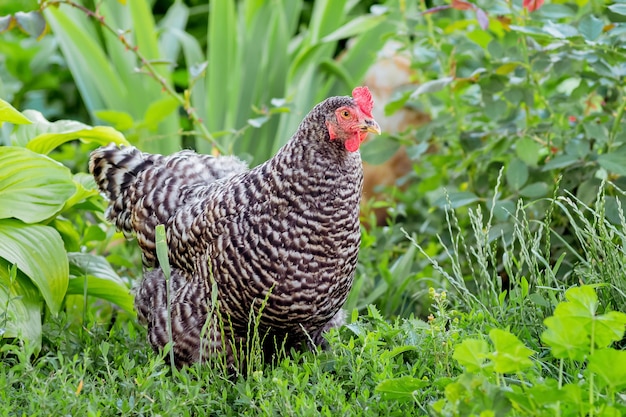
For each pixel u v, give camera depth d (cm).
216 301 468
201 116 828
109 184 545
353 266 472
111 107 821
